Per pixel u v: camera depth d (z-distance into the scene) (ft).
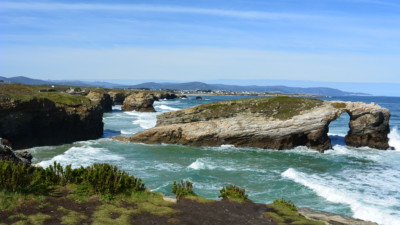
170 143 131.13
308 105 126.41
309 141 127.75
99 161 95.66
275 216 43.19
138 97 308.81
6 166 41.04
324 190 68.44
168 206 44.45
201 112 131.75
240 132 127.24
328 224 42.22
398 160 109.29
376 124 129.39
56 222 34.96
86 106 142.51
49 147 120.47
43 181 45.62
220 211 44.14
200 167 90.99
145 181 74.08
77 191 44.06
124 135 154.81
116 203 42.50
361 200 63.31
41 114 123.54
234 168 91.61
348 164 101.96
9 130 111.55
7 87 195.93
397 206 60.03
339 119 253.44
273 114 126.82
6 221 33.58
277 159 107.76
